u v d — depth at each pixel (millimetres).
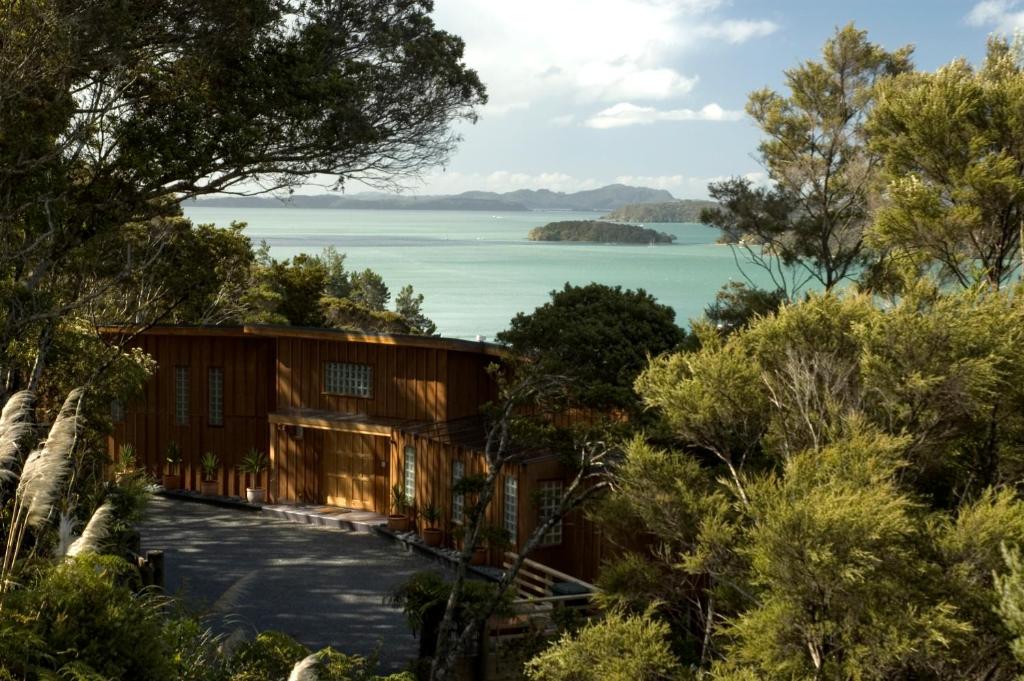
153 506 30031
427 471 26266
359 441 29266
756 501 11070
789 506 9984
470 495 24656
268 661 10188
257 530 27344
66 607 7637
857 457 11062
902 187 16344
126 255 25156
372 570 23578
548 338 18453
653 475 13273
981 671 10469
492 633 17328
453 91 24875
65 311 19672
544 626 17484
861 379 12875
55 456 8211
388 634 18938
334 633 18875
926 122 16062
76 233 20281
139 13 19969
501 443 17266
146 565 16844
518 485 23016
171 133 20000
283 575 22797
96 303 24516
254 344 31172
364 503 29266
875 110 17469
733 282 22750
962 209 15312
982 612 10148
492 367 18359
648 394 14578
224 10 20453
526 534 23000
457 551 25031
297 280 47500
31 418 17109
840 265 23391
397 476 27594
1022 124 15688
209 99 20891
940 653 9922
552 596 19641
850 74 24375
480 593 16109
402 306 81500
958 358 11820
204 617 10531
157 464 32000
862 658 10086
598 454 16781
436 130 25047
